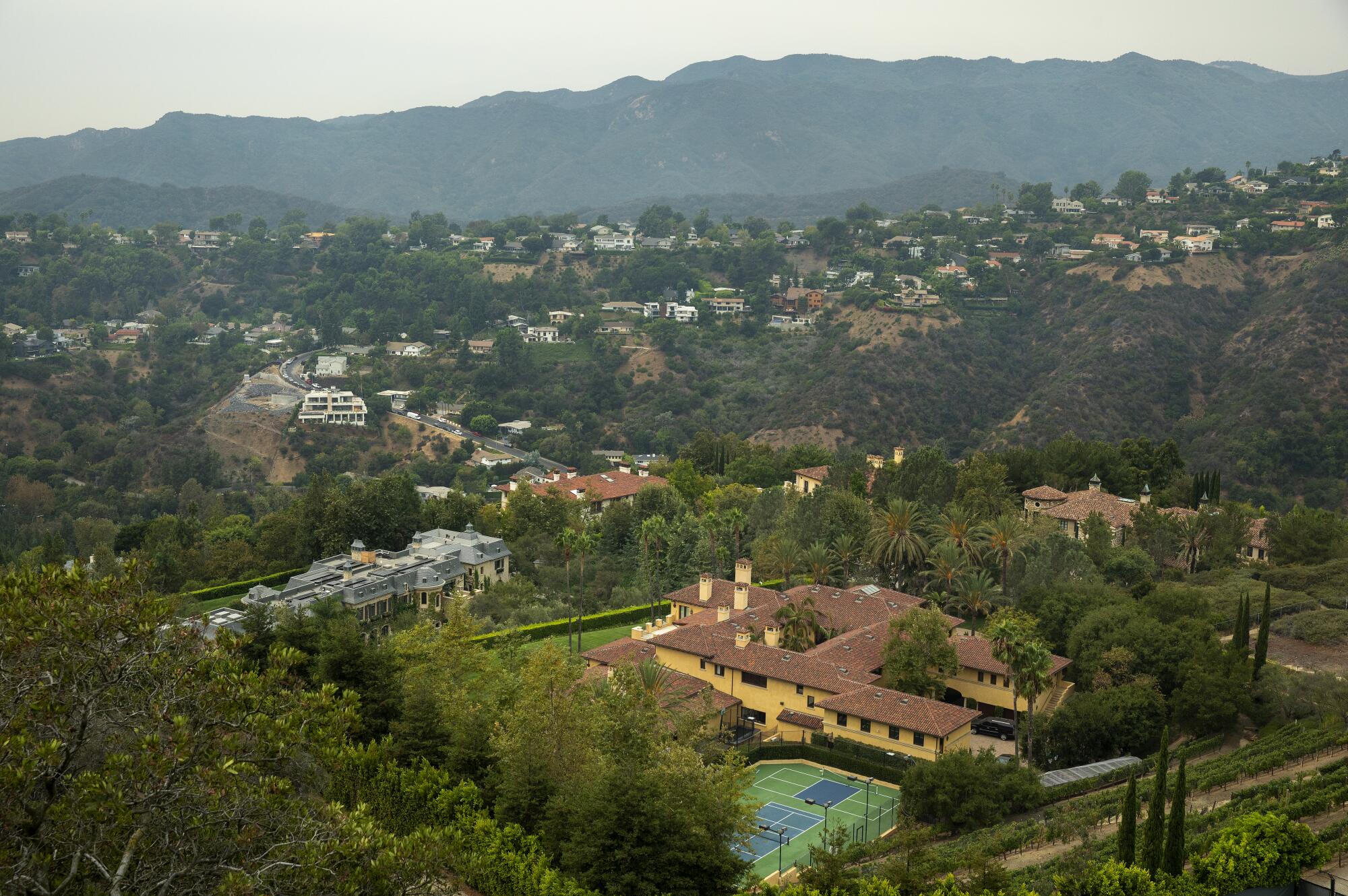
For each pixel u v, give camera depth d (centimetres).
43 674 4022
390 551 15012
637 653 10175
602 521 15975
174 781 3997
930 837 7062
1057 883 5778
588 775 6184
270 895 4000
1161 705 9281
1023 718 9644
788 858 7219
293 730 4338
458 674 8069
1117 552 13138
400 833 6341
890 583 13175
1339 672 9862
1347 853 6456
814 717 9450
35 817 3809
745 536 15538
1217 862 5947
